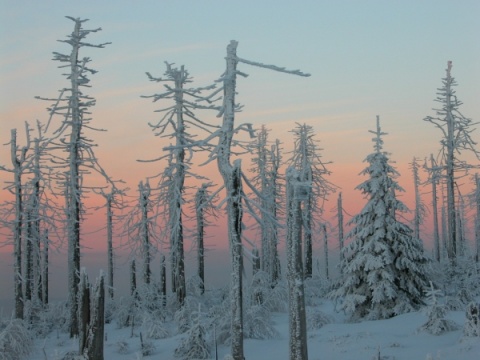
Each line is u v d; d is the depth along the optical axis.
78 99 26.83
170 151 25.25
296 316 11.91
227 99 15.53
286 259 12.27
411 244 24.42
